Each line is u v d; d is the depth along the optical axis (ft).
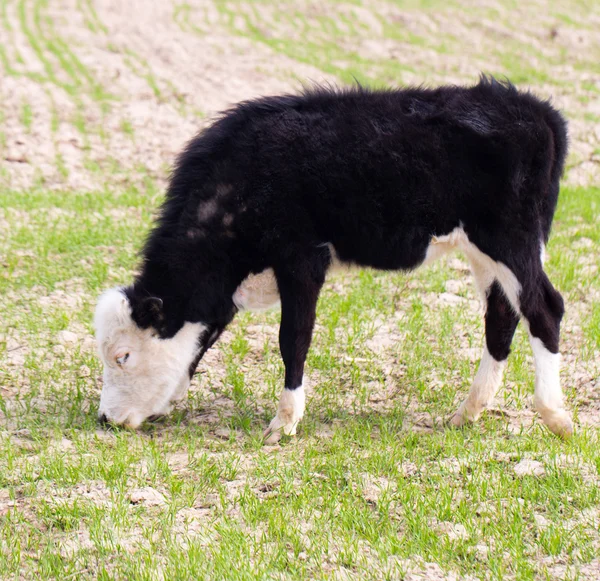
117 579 21.63
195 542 23.02
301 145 29.40
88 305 41.29
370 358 37.22
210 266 29.96
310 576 21.93
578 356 36.73
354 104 30.17
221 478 27.04
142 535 23.50
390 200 29.35
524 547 22.88
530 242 29.58
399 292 44.29
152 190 60.54
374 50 101.76
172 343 30.35
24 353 36.73
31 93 80.18
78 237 49.24
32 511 24.63
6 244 48.42
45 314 40.19
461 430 31.07
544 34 108.68
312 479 26.81
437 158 29.25
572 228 53.93
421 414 32.81
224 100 80.79
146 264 30.50
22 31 106.83
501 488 25.72
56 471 26.58
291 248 29.35
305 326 29.84
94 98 80.07
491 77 31.71
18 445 29.01
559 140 30.73
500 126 29.35
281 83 86.38
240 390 33.73
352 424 31.30
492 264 29.91
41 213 54.08
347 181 29.19
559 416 29.45
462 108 29.84
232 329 39.99
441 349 37.68
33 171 63.26
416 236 29.81
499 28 111.45
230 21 116.78
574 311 41.65
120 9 121.49
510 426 31.45
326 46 103.96
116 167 65.16
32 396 32.81
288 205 29.19
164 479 26.71
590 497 25.20
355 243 29.91
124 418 30.48
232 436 29.99
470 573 22.00
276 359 37.09
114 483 26.09
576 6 124.16
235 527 23.75
